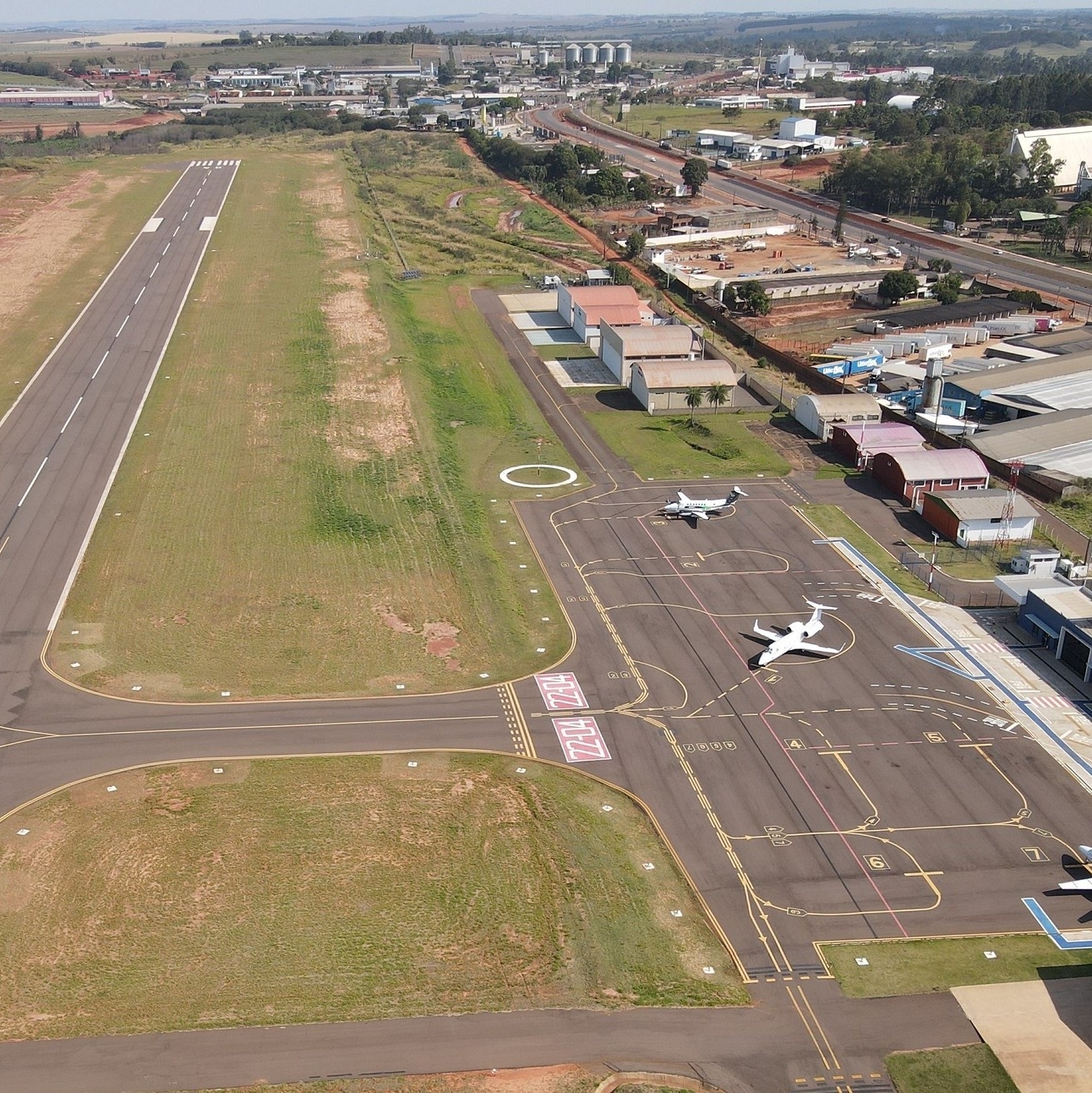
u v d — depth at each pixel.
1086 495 117.50
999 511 108.56
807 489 120.75
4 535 106.19
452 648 89.69
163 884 64.06
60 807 70.38
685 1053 53.53
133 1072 51.75
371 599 96.75
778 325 183.88
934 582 101.25
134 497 115.06
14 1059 52.25
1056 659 89.12
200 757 75.56
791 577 101.81
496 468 126.06
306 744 77.19
